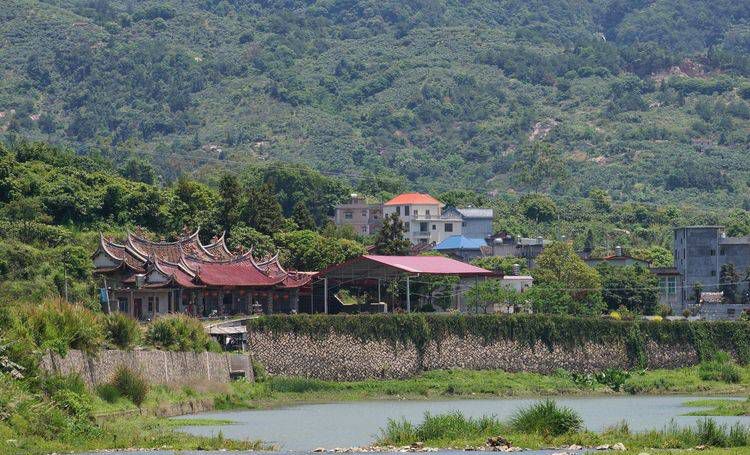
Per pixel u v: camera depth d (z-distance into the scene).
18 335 170.00
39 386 164.12
